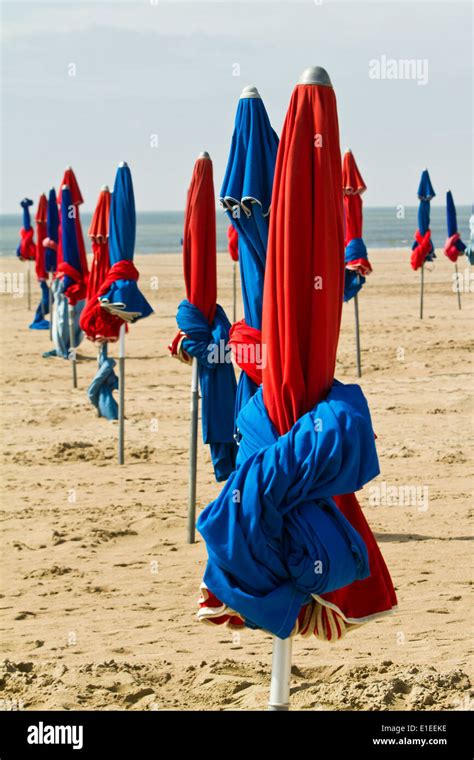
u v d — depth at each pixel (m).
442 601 9.52
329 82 5.54
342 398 5.45
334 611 5.50
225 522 5.18
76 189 23.39
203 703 7.25
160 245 121.69
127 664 8.02
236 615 5.55
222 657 8.27
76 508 13.60
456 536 11.70
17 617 9.55
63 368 27.00
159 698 7.34
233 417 11.98
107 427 19.36
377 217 194.88
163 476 15.45
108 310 16.03
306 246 5.48
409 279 51.38
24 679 7.77
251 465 5.25
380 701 6.94
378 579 5.71
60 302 28.30
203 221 11.69
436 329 32.53
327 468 5.20
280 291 5.52
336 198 5.56
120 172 15.86
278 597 5.22
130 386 24.00
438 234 129.75
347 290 23.64
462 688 7.21
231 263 67.94
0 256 98.12
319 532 5.22
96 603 9.94
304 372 5.54
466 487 14.06
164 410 20.97
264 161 8.34
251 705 7.07
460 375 24.27
